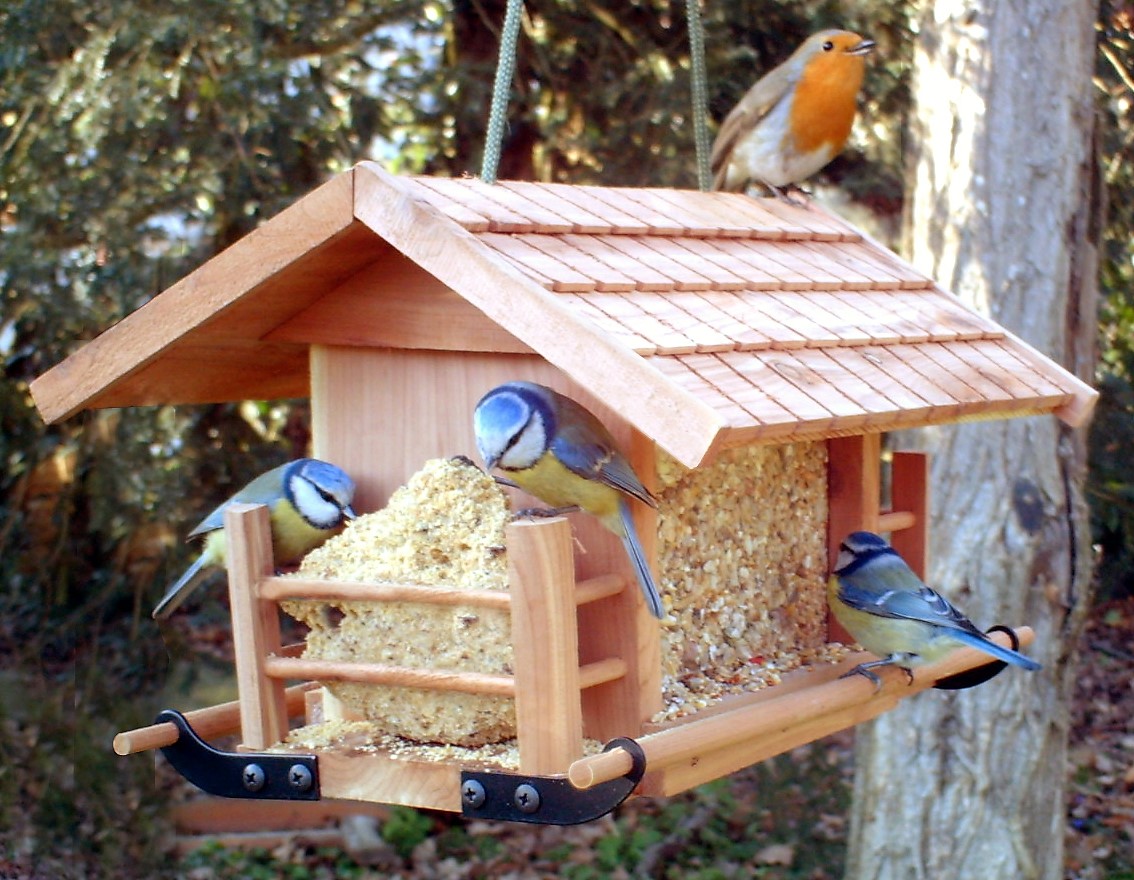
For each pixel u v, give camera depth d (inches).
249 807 97.7
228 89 74.9
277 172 79.4
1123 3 93.4
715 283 50.6
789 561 54.7
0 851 81.8
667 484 49.7
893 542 59.3
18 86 78.5
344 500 50.3
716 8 86.2
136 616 88.4
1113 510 100.6
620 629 47.9
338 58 82.0
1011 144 71.5
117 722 85.4
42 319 78.5
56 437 85.7
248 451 85.4
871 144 91.6
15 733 86.1
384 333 50.3
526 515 47.9
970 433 72.0
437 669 46.6
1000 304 71.6
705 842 94.3
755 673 52.2
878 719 75.3
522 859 94.8
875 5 86.7
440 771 46.2
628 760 44.1
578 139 89.0
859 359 50.5
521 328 45.7
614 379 44.8
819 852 90.7
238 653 48.1
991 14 71.6
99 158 76.7
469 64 85.5
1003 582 71.9
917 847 74.0
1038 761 73.1
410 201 46.8
